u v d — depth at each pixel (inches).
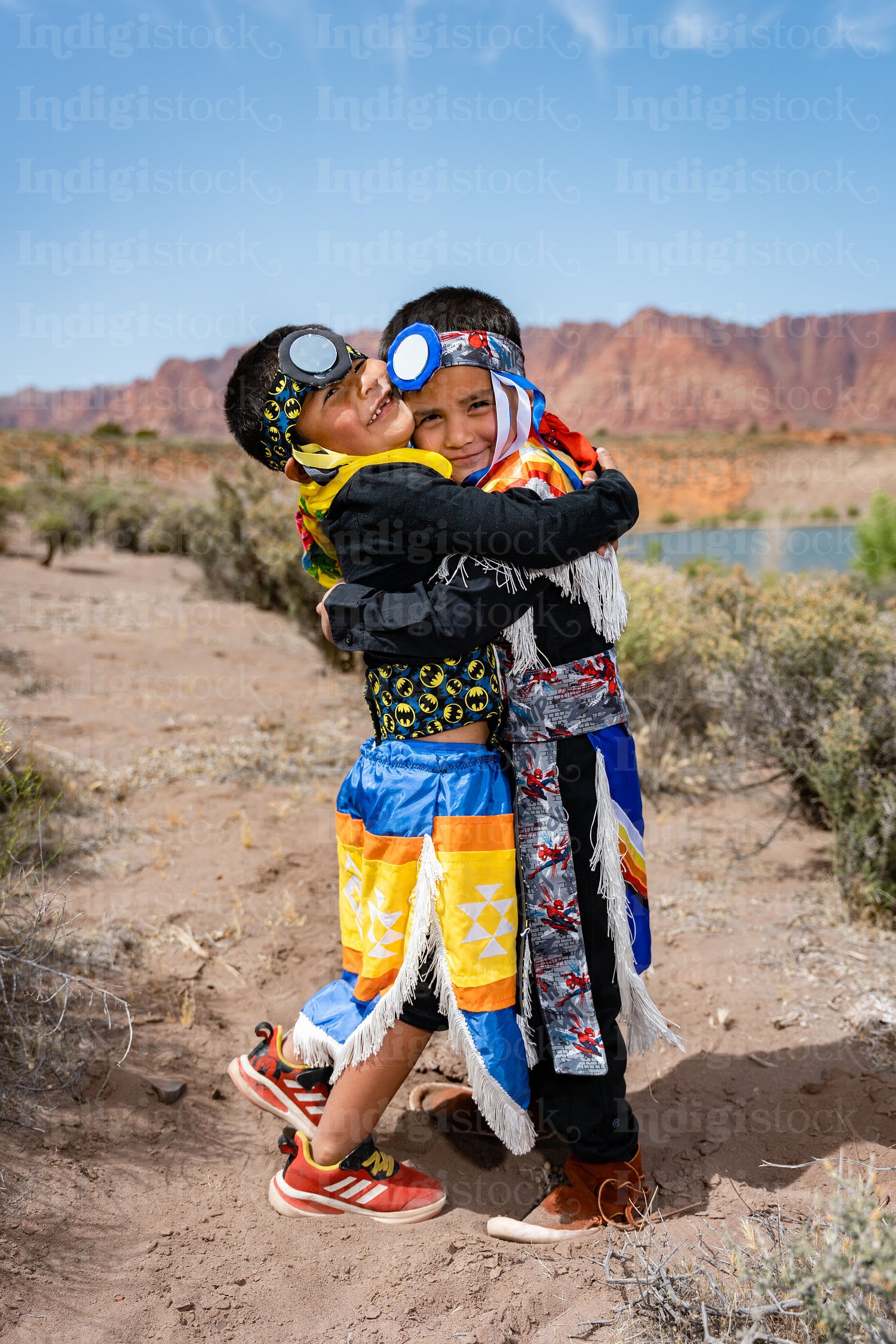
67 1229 83.1
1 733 128.3
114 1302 76.2
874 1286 61.9
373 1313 76.5
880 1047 114.8
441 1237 85.5
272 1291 78.5
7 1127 93.6
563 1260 82.4
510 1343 73.9
